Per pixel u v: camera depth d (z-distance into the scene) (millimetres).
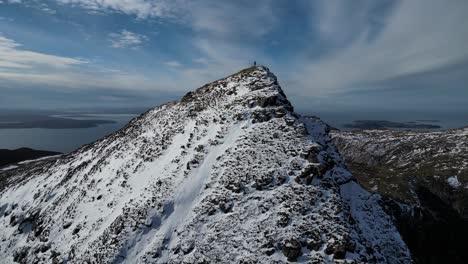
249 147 29359
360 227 25406
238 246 21656
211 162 29719
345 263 19891
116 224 27172
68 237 31281
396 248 25859
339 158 34062
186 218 25312
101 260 24547
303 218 22562
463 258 45000
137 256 23859
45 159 82500
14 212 45875
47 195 44375
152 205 27250
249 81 39438
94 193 36406
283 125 30938
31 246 34438
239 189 25578
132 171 35969
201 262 21422
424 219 48156
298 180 25484
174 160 32500
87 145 59406
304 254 20484
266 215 23188
